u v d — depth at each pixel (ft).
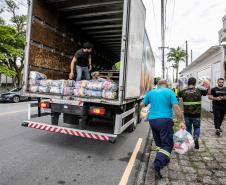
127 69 16.92
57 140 21.04
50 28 22.76
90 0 21.62
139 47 21.15
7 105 51.26
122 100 16.47
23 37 85.51
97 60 36.63
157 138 14.80
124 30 16.58
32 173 13.70
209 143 21.76
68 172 14.16
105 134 16.58
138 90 22.79
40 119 30.22
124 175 14.08
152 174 14.16
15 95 59.93
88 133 16.83
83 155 17.51
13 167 14.43
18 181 12.54
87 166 15.33
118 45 36.11
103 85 17.26
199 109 19.47
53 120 19.70
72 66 23.65
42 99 19.26
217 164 16.11
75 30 28.19
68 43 26.63
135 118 26.86
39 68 21.42
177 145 14.84
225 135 25.40
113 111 17.34
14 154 16.85
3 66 79.71
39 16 20.75
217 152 18.90
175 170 14.88
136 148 20.07
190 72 84.89
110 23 27.04
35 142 20.10
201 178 13.69
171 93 14.32
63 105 18.29
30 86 19.66
